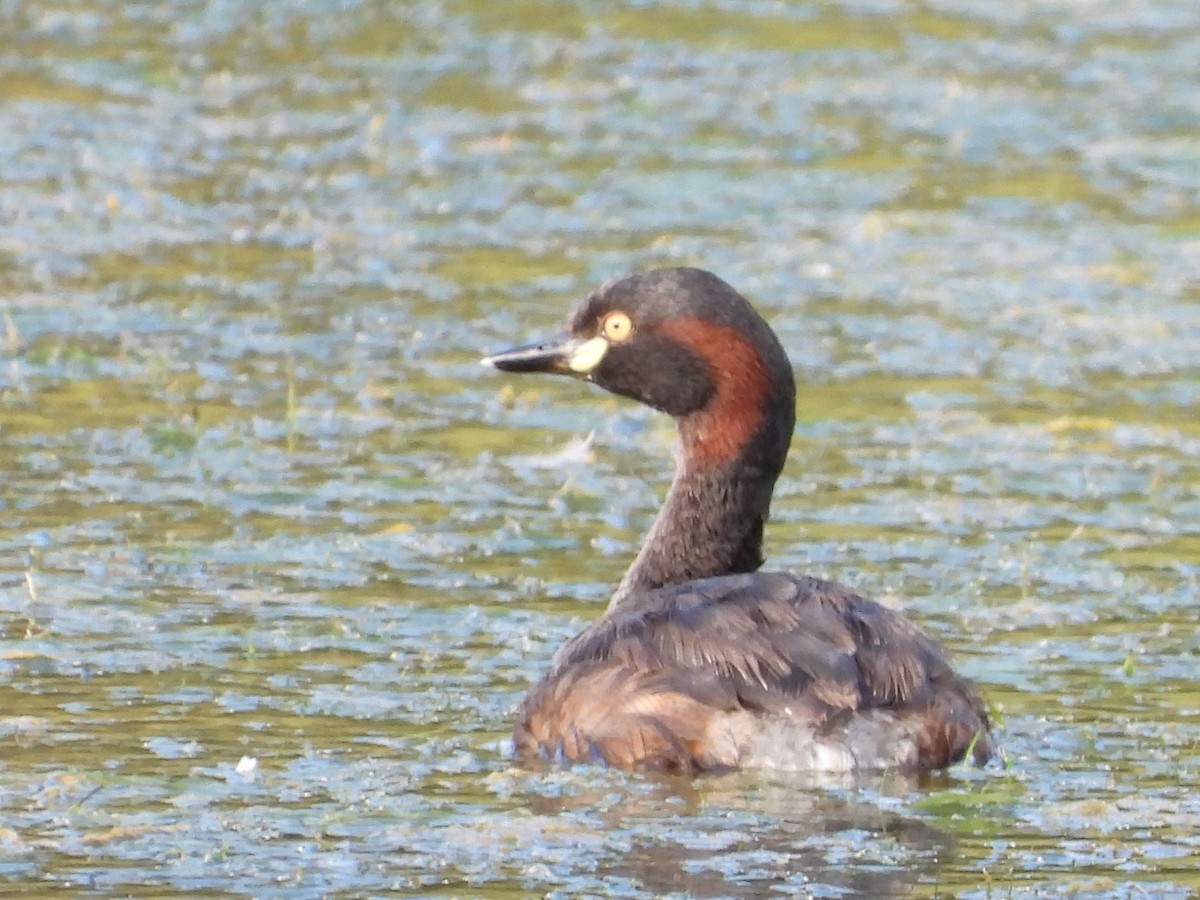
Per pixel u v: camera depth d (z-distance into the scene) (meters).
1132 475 16.38
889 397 18.08
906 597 13.88
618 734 10.86
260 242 21.94
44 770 10.80
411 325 19.59
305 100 27.00
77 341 18.89
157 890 9.38
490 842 9.91
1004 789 10.64
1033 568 14.45
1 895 9.30
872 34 30.78
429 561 14.37
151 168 24.16
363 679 12.30
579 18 31.14
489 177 24.31
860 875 9.55
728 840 9.95
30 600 13.41
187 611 13.32
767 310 20.20
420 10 31.25
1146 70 29.25
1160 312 20.42
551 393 18.31
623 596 12.88
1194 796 10.66
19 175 23.66
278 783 10.70
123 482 15.70
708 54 29.52
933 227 22.95
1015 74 28.95
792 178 24.58
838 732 10.62
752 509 12.84
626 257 21.62
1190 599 13.92
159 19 30.45
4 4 30.78
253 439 16.70
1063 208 23.72
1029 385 18.45
